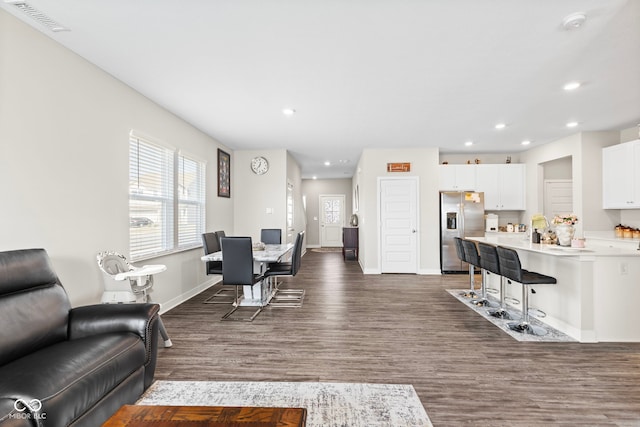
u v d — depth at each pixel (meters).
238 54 2.53
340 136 5.17
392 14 2.02
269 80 3.01
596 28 2.19
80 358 1.51
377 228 6.16
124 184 3.09
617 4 1.94
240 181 6.22
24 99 2.12
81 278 2.57
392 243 6.15
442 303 4.09
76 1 1.87
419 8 1.96
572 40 2.35
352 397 1.96
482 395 1.99
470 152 6.50
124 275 2.53
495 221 6.18
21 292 1.74
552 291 3.21
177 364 2.41
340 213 11.09
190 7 1.93
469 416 1.78
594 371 2.28
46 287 1.89
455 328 3.17
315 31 2.21
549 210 6.02
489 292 4.12
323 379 2.18
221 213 5.61
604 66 2.77
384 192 6.14
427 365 2.38
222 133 4.94
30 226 2.16
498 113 4.02
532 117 4.19
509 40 2.34
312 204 11.16
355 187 8.93
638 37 2.31
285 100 3.53
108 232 2.88
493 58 2.62
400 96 3.44
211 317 3.54
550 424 1.71
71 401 1.34
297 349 2.68
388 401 1.92
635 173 4.31
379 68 2.78
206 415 1.17
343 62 2.67
